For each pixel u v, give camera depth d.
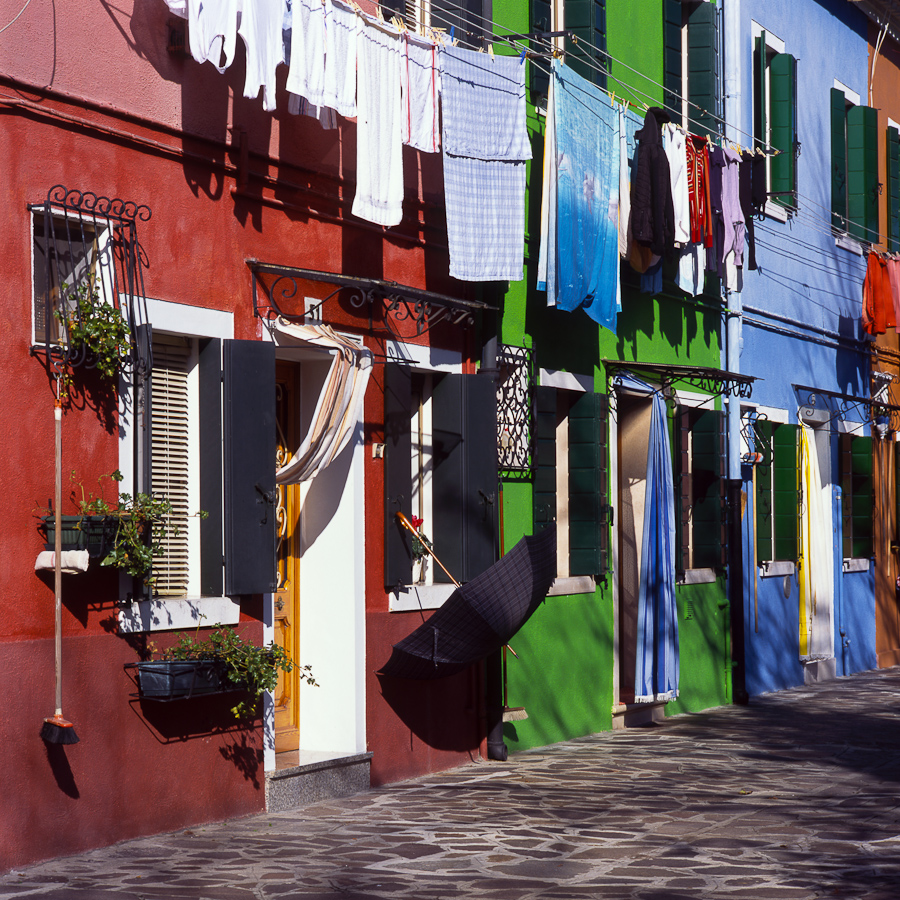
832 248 19.88
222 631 8.52
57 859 7.36
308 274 9.05
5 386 7.23
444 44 10.19
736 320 16.30
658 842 8.09
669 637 13.70
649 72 14.75
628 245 12.83
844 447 20.16
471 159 10.50
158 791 8.08
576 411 13.23
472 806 9.21
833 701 16.28
